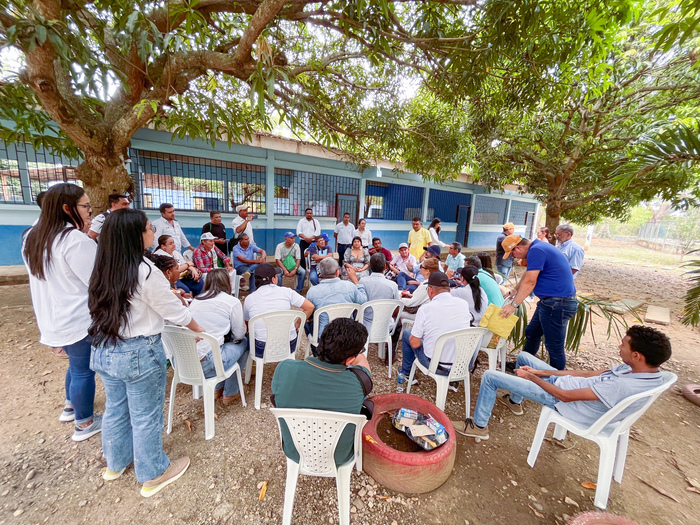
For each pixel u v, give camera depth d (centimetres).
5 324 384
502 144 810
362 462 204
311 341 308
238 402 272
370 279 357
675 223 2272
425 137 530
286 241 586
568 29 248
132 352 161
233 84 463
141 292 157
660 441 248
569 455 229
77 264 189
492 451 230
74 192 190
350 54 373
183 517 171
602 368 364
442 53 309
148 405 175
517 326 333
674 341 466
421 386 314
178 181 727
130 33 206
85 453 209
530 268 272
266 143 783
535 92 325
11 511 168
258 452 218
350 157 691
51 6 201
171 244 378
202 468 202
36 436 221
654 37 156
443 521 175
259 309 276
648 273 1115
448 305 258
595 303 326
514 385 223
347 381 155
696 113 621
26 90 298
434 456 189
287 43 441
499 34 246
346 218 742
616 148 712
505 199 1631
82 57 193
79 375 210
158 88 323
